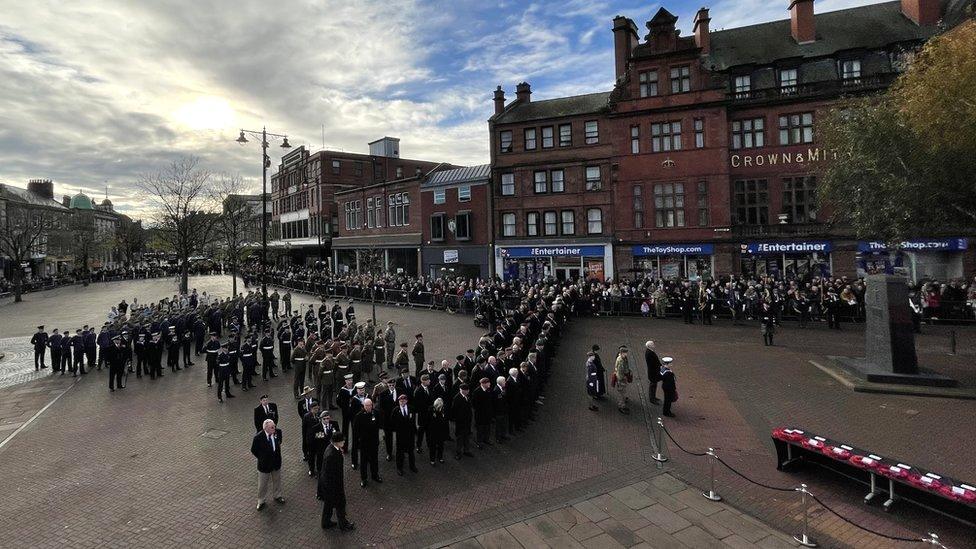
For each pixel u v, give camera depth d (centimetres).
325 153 5919
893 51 2922
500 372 1288
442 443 1080
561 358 1883
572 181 3594
